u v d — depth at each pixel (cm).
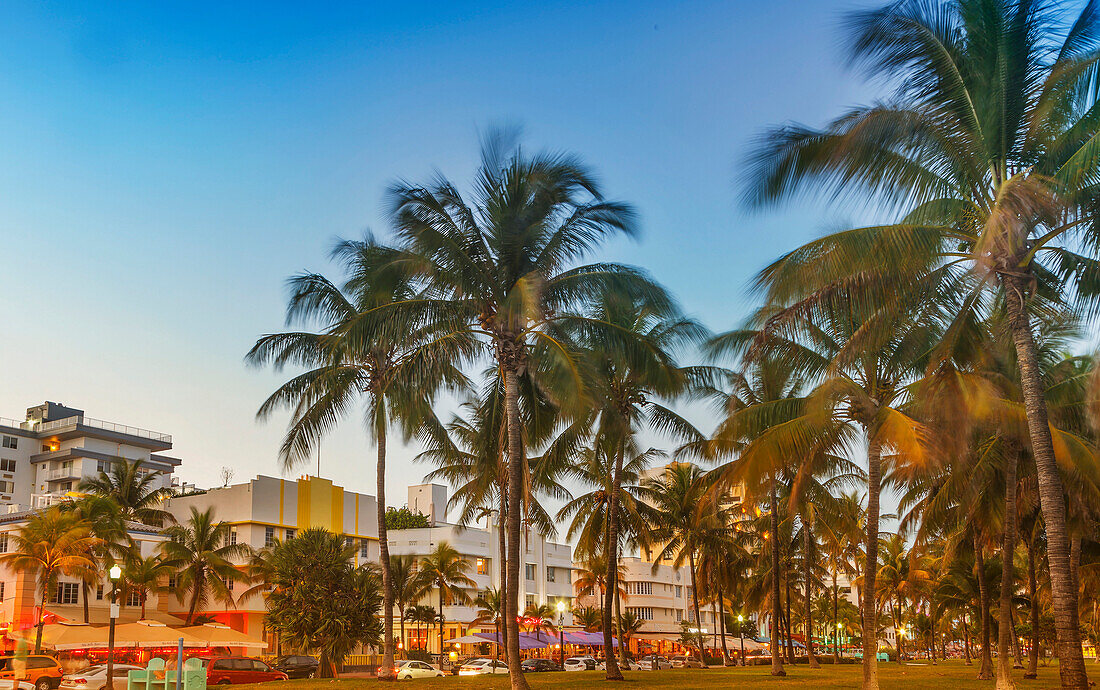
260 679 3912
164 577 6028
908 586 7150
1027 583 5156
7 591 5175
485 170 2455
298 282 3369
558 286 2478
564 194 2470
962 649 12850
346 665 5109
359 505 6950
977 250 1633
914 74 1770
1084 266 1900
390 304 2444
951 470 2819
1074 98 1677
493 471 2973
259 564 5650
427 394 2598
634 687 2755
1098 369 2102
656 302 2452
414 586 6456
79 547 4788
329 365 3284
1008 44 1717
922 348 2530
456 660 5981
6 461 9094
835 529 5031
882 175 1797
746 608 7138
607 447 3478
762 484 2355
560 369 2341
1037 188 1487
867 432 2558
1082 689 1631
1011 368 2627
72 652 4666
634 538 4400
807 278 1786
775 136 1764
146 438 9700
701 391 3534
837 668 4550
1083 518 2852
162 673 1862
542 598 8338
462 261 2405
